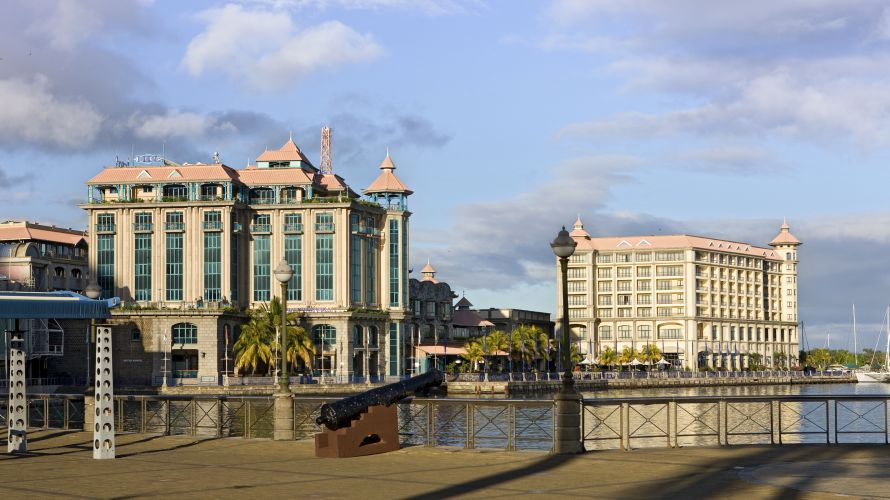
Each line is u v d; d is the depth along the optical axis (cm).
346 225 15338
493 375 15888
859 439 6012
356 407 3192
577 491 2388
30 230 16150
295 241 15462
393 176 16512
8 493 2400
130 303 14788
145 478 2677
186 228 14925
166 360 14075
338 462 3028
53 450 3491
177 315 14162
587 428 6856
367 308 15700
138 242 14988
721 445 3288
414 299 18138
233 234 15188
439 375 3616
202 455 3259
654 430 6788
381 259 16362
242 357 13962
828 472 2638
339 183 16612
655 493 2339
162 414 7231
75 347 14250
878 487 2367
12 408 3394
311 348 14275
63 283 16288
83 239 17138
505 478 2622
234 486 2512
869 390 19762
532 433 5047
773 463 2847
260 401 3878
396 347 16162
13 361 3431
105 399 3203
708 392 18538
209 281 14888
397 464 2969
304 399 3647
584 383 17988
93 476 2728
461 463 2970
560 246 3206
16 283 14462
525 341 18675
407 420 4666
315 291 15350
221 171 15125
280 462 3045
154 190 15175
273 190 15688
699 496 2284
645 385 19488
